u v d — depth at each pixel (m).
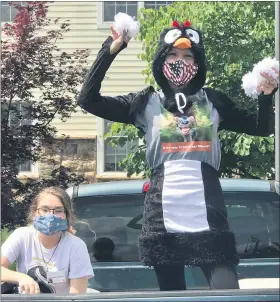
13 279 3.15
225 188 3.95
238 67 5.11
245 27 5.43
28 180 5.79
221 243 2.87
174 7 5.91
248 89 2.97
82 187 4.12
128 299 2.39
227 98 3.09
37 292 3.11
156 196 2.95
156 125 2.97
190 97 3.00
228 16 5.44
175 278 2.98
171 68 3.01
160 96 3.04
